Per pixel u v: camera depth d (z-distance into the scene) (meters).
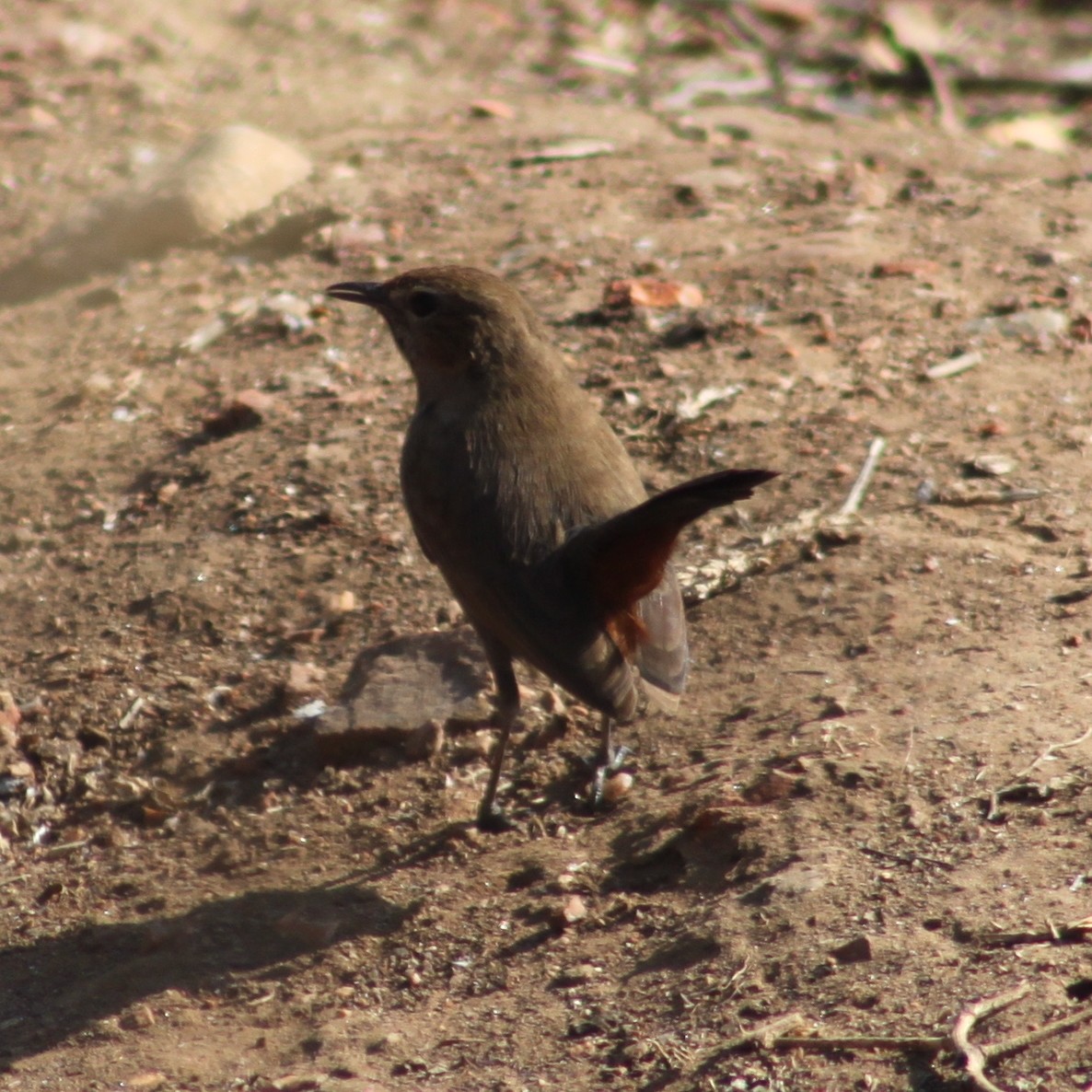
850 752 8.86
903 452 12.05
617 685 8.41
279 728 10.41
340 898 8.86
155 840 9.77
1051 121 22.98
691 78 23.36
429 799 9.63
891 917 7.42
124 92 21.42
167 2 24.95
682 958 7.60
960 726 8.93
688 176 17.86
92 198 18.16
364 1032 7.68
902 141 19.88
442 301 9.49
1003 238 15.71
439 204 17.33
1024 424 12.38
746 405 12.84
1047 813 8.02
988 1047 6.33
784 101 22.89
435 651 10.62
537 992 7.69
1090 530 10.91
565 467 9.16
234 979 8.34
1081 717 8.81
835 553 10.95
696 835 8.56
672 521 7.90
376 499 12.30
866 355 13.49
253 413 13.44
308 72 22.69
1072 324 13.80
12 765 10.40
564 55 23.92
